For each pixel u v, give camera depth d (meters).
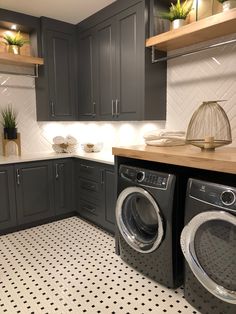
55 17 3.14
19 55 2.97
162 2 2.45
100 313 1.68
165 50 2.59
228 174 1.81
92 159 2.89
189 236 1.66
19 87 3.33
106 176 2.75
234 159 1.50
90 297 1.83
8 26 3.05
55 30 3.22
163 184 1.82
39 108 3.42
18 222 2.94
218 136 2.04
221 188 1.47
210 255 1.61
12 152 3.29
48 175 3.12
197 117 2.10
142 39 2.45
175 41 2.30
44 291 1.90
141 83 2.51
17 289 1.92
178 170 1.97
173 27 2.26
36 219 3.08
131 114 2.67
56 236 2.83
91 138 3.83
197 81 2.43
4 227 2.84
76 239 2.75
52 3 2.75
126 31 2.62
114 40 2.78
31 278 2.05
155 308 1.72
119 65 2.75
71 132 3.87
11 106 3.29
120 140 3.35
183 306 1.74
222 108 2.11
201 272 1.65
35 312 1.69
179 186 1.83
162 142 2.23
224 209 1.44
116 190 2.31
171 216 1.80
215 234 1.56
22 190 2.94
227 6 1.83
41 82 3.29
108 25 2.84
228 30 2.03
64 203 3.31
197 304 1.69
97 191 2.92
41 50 3.18
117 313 1.68
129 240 2.18
